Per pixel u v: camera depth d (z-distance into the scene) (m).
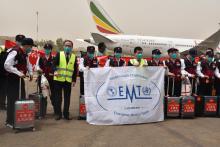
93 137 6.43
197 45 26.64
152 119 7.93
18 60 6.98
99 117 7.62
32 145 5.84
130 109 7.71
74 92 15.09
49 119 8.31
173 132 6.93
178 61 8.88
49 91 8.96
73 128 7.24
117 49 8.58
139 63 8.47
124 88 7.70
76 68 8.30
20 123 6.78
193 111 8.48
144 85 7.87
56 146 5.79
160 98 8.05
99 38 26.30
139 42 26.70
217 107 8.81
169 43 27.05
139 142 6.09
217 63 9.26
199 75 9.07
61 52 8.22
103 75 7.65
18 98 7.14
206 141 6.23
